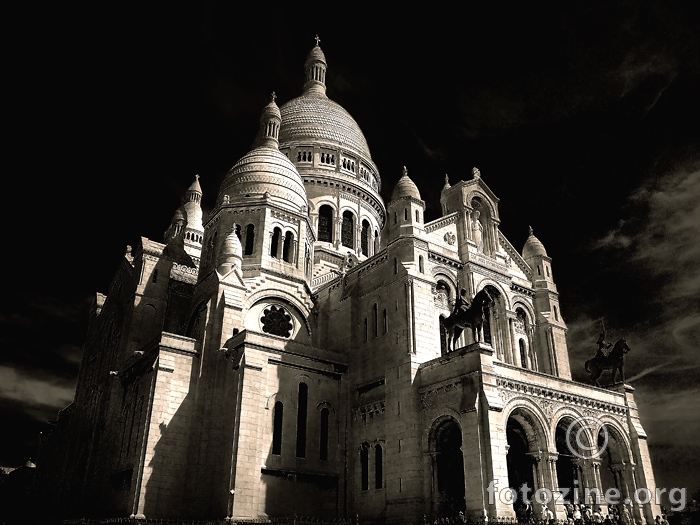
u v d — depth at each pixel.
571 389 43.47
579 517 37.12
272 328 54.62
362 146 86.69
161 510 40.62
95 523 42.94
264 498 41.91
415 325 45.72
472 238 55.03
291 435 45.44
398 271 48.44
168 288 59.66
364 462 46.53
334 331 55.03
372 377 48.19
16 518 70.44
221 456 42.81
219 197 62.06
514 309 55.56
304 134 82.56
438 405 40.97
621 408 46.22
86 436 57.41
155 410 43.00
